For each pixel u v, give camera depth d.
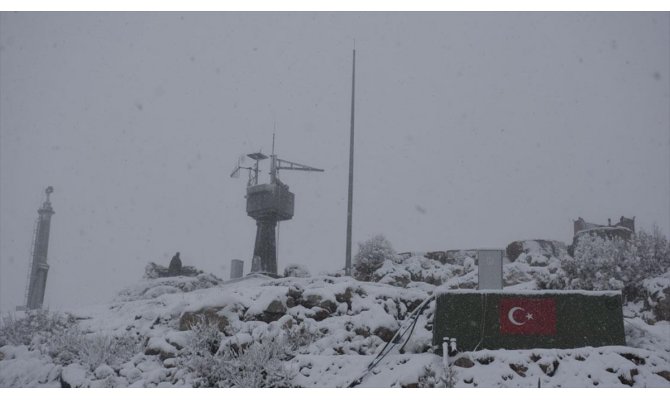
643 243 18.14
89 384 10.98
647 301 16.47
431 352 11.02
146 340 12.93
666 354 10.26
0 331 14.57
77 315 16.19
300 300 13.70
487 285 11.24
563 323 10.57
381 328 12.42
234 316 12.97
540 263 23.33
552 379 9.48
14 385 11.65
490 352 10.14
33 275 48.00
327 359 10.85
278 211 32.47
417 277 24.56
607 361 9.61
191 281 28.00
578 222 27.28
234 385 10.25
